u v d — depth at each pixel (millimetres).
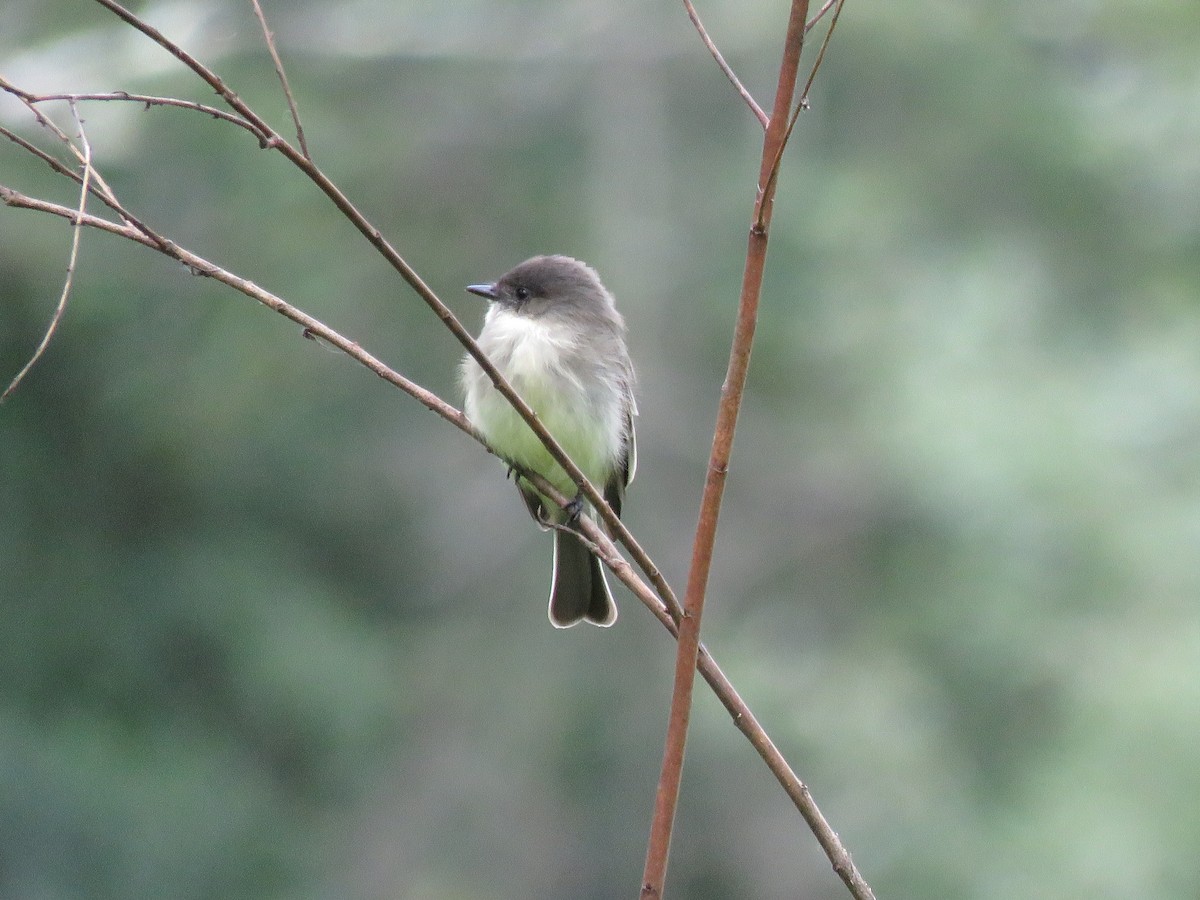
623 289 16109
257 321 15359
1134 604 14398
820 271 16516
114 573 15531
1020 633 14547
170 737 15242
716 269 16672
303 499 16219
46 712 14953
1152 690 13258
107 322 14883
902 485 15320
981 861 14156
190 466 15711
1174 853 12602
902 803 14539
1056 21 18203
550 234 16297
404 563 16688
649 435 16172
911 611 15461
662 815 4008
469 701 16156
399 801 15844
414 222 16281
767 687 15289
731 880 15391
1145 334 16406
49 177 13938
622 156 16500
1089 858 12734
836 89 17719
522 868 15719
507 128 16609
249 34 14953
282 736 15664
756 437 16109
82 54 13977
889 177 17406
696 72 17297
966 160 17750
